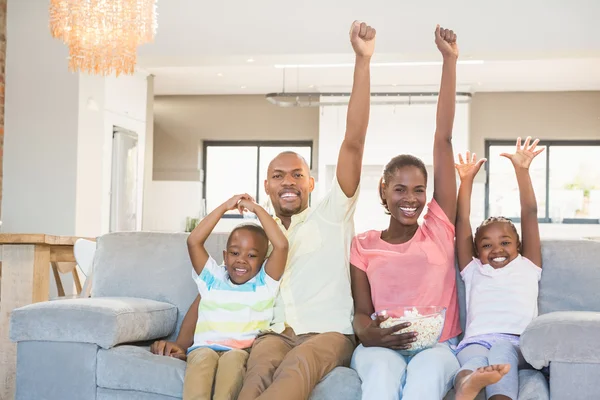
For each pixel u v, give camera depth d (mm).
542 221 8781
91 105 5797
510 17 5344
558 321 1838
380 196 2412
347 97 8539
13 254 3307
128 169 7191
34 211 5621
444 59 2352
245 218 9062
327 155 8547
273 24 5551
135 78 7504
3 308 3266
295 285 2234
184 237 2596
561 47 5301
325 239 2262
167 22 5625
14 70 5691
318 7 5516
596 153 8773
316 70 7848
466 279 2283
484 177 8742
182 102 9273
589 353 1779
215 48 5590
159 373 2049
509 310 2143
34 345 2188
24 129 5668
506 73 7852
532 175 8852
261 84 8625
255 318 2188
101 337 2113
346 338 2121
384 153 8555
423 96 8445
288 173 2348
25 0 5695
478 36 5367
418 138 8508
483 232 2256
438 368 1864
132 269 2564
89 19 4293
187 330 2289
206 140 9391
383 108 8578
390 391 1822
